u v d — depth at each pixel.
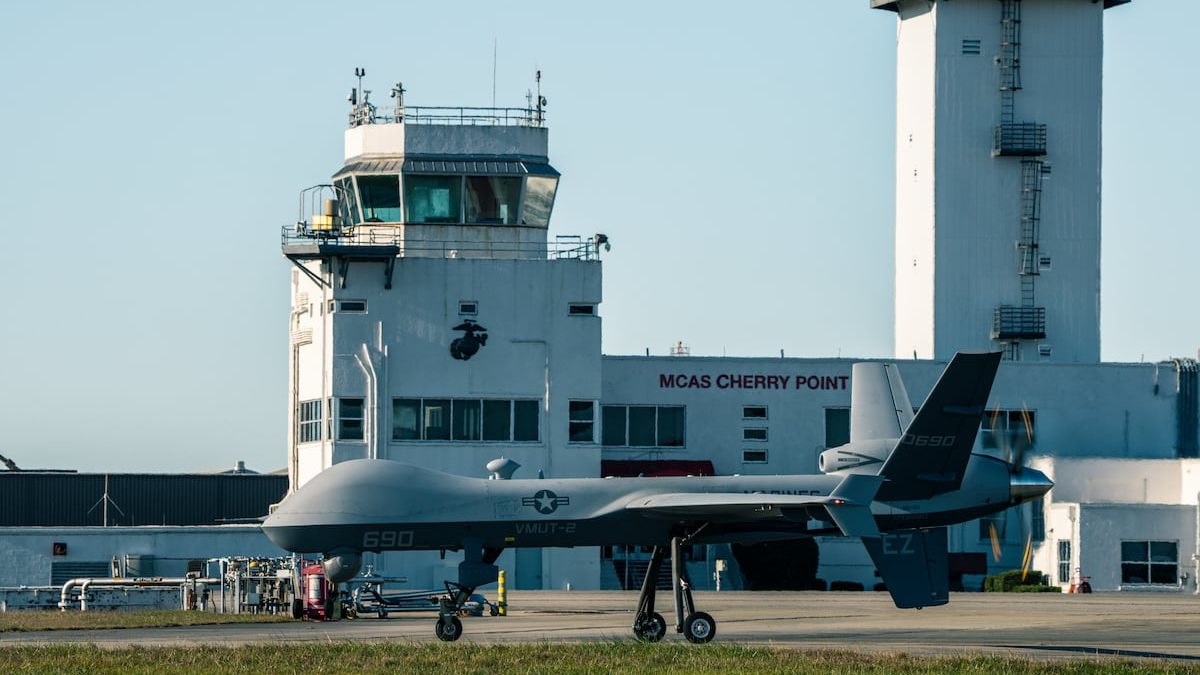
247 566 188.00
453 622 126.12
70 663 106.81
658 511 123.38
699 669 103.25
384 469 125.69
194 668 104.06
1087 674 101.62
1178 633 140.88
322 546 123.31
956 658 109.94
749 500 121.06
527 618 166.12
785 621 159.25
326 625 154.62
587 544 126.94
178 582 194.00
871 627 149.00
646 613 128.62
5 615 167.12
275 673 101.88
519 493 125.75
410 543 124.38
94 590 190.75
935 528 129.38
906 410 171.75
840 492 121.50
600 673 101.38
